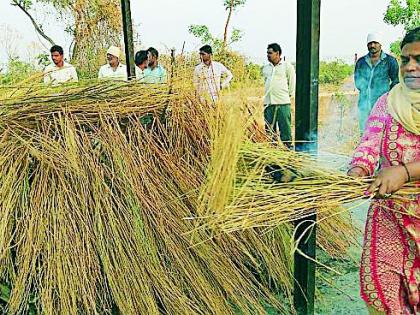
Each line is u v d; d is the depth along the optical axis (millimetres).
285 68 6023
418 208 2088
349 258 3498
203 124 3018
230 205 2084
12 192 2553
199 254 2635
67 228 2490
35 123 2801
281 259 2951
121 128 2932
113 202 2617
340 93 8164
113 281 2459
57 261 2424
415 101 2092
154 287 2512
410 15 10445
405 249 2184
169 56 3217
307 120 2504
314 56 2434
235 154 2170
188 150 2965
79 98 2996
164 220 2645
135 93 3146
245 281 2758
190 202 2729
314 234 2650
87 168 2648
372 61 6824
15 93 3188
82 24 10562
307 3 2385
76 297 2402
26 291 2402
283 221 2076
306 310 2732
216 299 2598
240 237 2842
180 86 3139
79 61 9508
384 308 2160
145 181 2711
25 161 2631
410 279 2174
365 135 2271
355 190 2047
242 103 2426
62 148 2668
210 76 3051
